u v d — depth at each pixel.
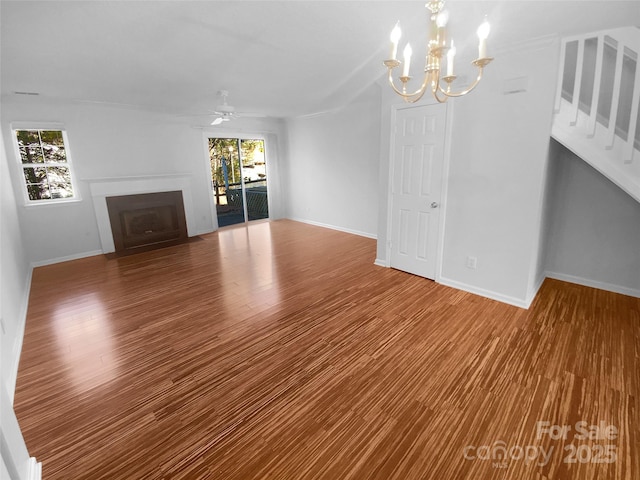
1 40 2.24
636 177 2.25
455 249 3.31
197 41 2.40
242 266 4.26
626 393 1.85
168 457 1.52
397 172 3.67
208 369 2.16
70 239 4.69
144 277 3.92
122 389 1.99
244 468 1.46
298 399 1.87
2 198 3.20
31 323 2.84
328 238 5.69
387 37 2.38
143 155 5.29
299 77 3.48
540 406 1.78
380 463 1.47
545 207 2.93
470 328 2.59
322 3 1.86
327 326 2.68
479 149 2.93
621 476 1.38
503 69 2.67
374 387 1.96
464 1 1.84
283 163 7.25
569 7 1.91
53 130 4.52
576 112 2.42
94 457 1.52
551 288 3.30
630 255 3.05
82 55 2.62
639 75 2.13
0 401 1.19
